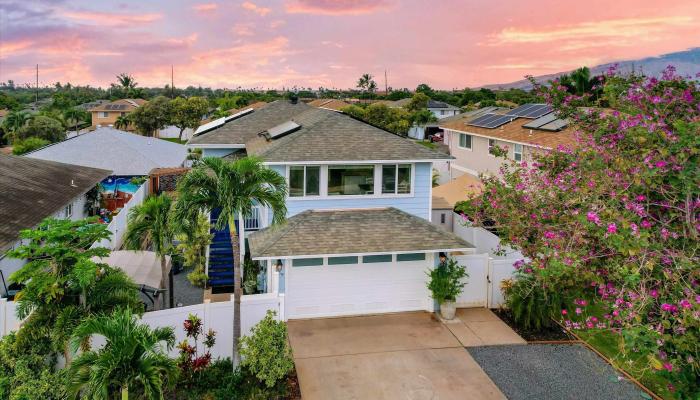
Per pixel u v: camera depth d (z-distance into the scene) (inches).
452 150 1560.0
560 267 409.1
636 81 464.4
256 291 716.0
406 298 655.1
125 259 660.7
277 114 1057.5
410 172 737.0
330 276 630.5
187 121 3201.3
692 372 325.1
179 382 473.7
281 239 617.9
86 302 435.2
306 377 497.4
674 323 332.8
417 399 463.5
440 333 595.2
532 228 508.7
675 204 385.7
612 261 398.3
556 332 597.6
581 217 396.8
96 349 473.1
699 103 425.7
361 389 478.3
